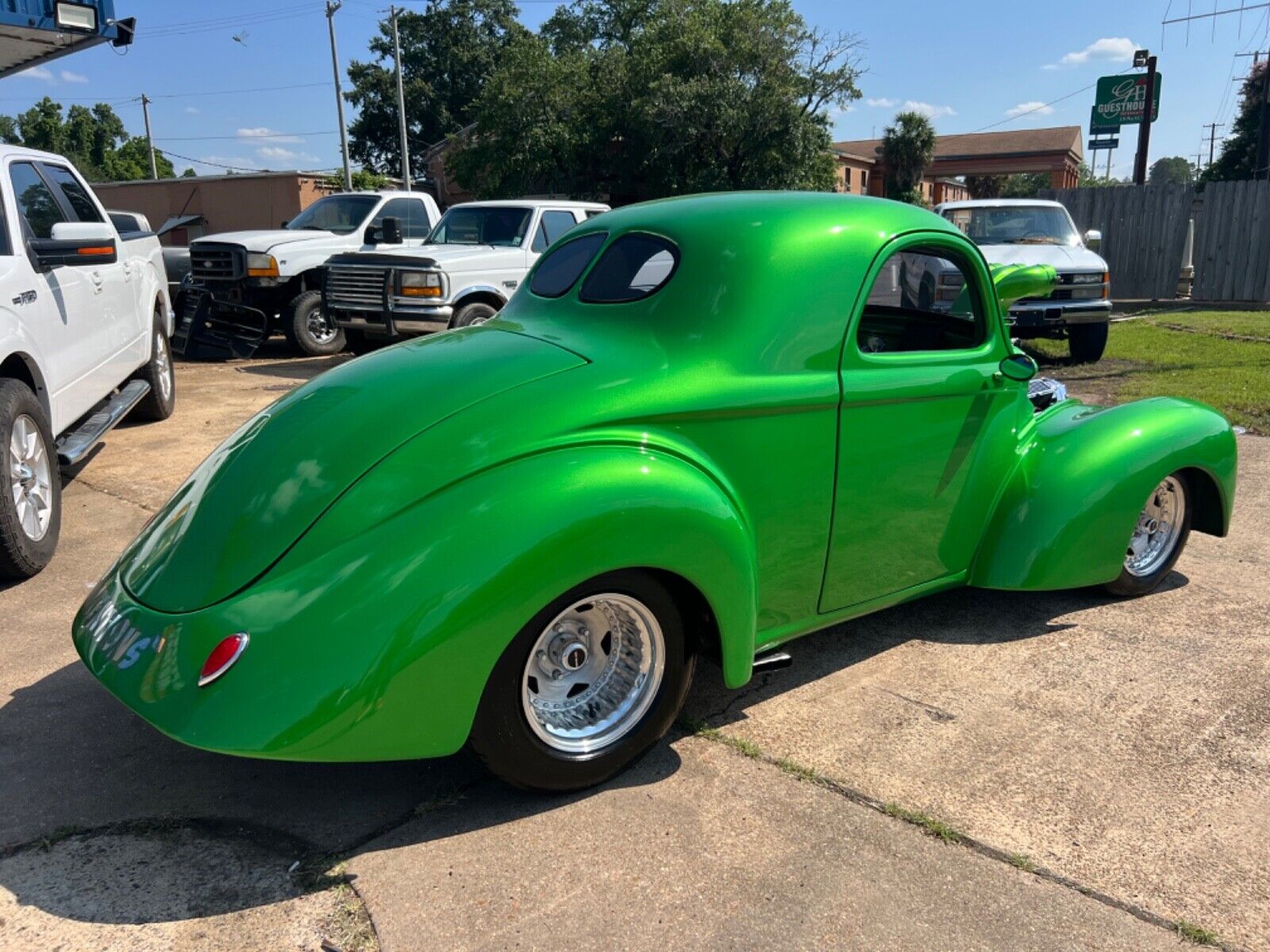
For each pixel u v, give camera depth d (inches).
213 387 367.9
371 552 93.9
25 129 2679.6
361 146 2418.8
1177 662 143.6
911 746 120.1
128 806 107.5
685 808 107.0
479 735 99.0
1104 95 1269.7
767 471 116.0
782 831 103.2
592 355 112.8
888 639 151.8
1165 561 168.2
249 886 94.4
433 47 2357.3
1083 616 160.9
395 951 85.9
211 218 1460.4
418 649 90.7
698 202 132.0
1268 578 177.9
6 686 134.8
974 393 137.0
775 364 115.3
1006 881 95.5
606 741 109.7
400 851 99.7
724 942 87.4
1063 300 396.8
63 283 201.9
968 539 144.9
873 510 128.9
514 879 95.3
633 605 106.7
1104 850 100.0
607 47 1251.2
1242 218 692.7
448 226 430.0
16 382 171.6
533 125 1167.0
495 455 98.9
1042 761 116.6
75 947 86.3
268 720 88.0
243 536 99.6
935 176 2229.3
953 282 138.2
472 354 117.1
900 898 93.0
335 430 106.0
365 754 91.4
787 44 1109.1
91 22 310.7
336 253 451.8
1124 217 720.3
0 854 98.7
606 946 86.7
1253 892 94.1
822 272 119.3
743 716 127.7
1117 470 149.3
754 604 113.6
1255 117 1646.2
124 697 93.7
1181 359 414.3
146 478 237.5
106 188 1514.5
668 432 108.0
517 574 93.8
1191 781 112.7
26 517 172.6
